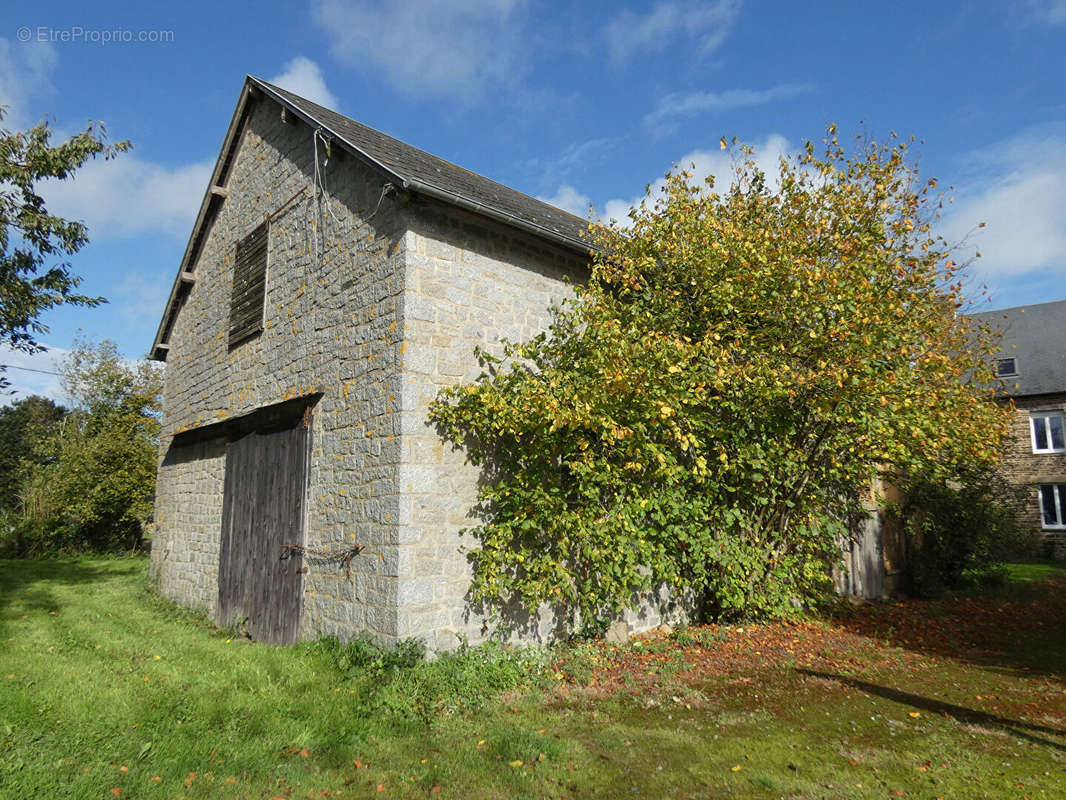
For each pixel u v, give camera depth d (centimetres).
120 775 384
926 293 819
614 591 669
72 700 504
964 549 1156
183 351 1239
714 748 440
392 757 422
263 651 682
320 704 510
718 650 714
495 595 619
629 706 528
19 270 1055
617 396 627
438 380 659
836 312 714
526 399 612
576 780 389
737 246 743
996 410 881
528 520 630
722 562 734
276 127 962
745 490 761
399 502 610
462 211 684
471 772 400
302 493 762
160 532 1249
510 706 522
